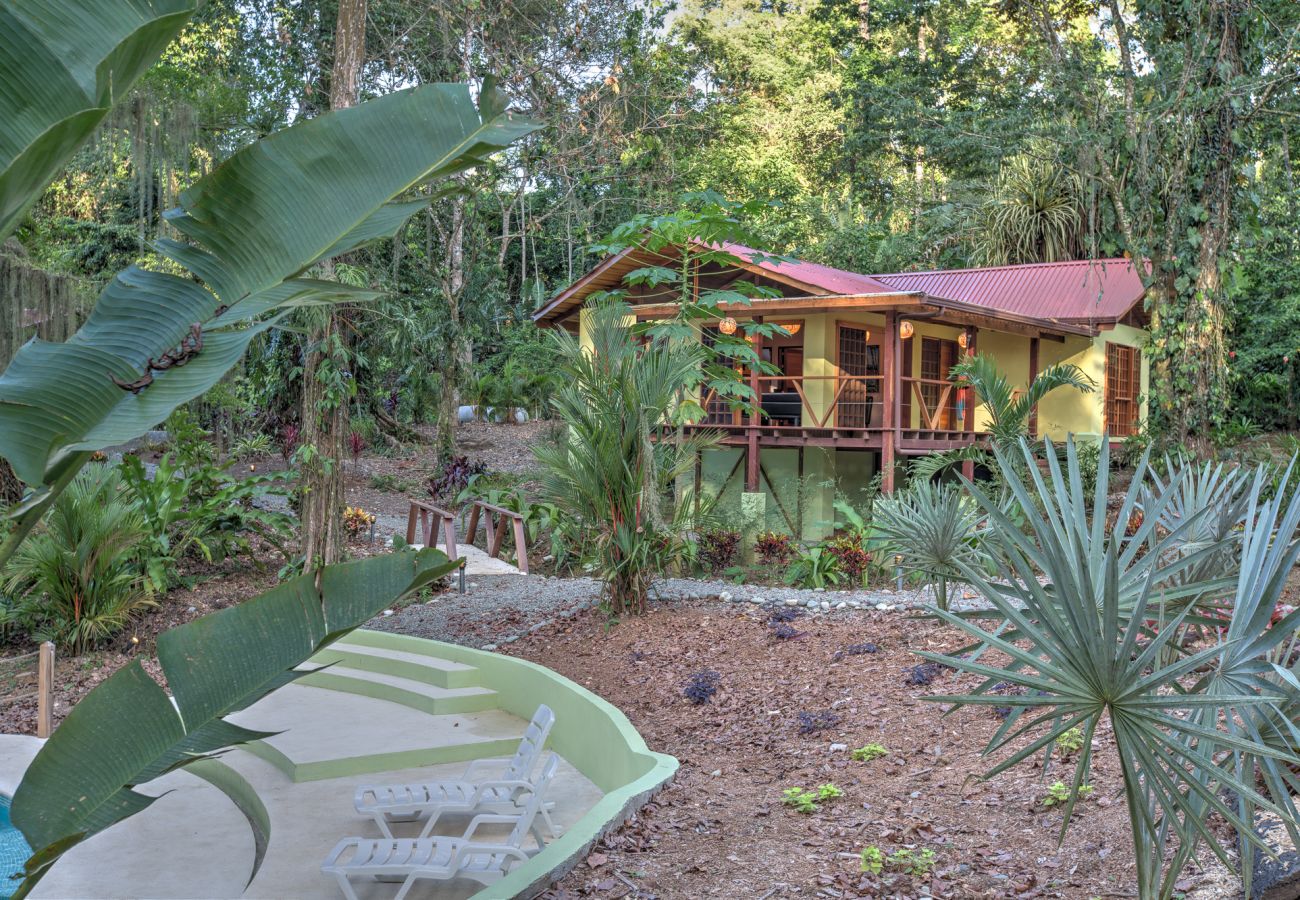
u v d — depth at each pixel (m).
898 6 27.03
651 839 5.63
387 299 19.69
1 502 14.66
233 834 7.19
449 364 23.89
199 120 15.76
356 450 25.77
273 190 2.67
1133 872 4.70
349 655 11.80
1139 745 3.10
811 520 18.19
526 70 22.70
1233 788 2.92
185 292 2.64
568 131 22.98
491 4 22.45
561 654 10.68
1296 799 4.66
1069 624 3.09
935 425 17.12
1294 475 7.84
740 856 5.40
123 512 12.91
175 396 2.46
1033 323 17.94
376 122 2.74
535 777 7.91
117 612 12.69
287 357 22.61
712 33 40.97
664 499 11.80
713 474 18.59
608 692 9.43
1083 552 3.05
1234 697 2.97
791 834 5.79
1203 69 16.00
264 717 10.05
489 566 16.73
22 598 12.85
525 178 25.08
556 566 16.34
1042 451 17.84
